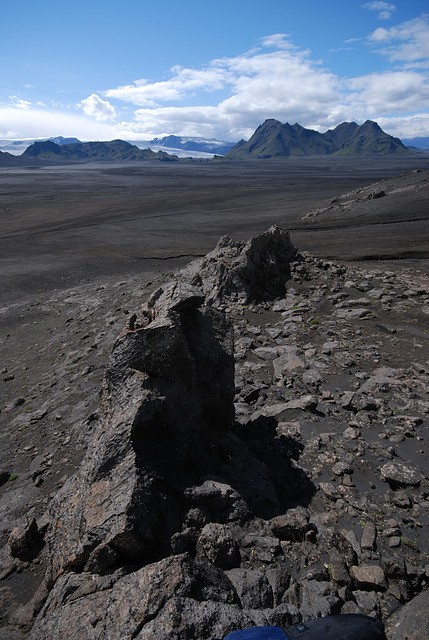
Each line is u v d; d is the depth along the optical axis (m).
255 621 3.01
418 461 5.67
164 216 47.91
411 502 4.89
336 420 6.84
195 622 2.87
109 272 26.38
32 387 11.40
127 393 4.66
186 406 4.92
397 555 4.18
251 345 10.66
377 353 9.47
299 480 5.38
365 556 4.15
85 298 20.16
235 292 14.09
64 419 8.96
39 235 40.81
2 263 30.45
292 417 7.00
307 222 36.81
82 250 33.41
